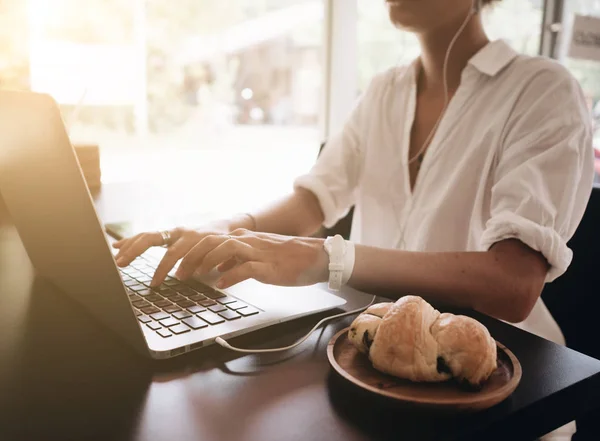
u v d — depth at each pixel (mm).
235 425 377
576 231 1046
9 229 1080
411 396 398
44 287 708
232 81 2309
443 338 417
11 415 387
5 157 543
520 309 704
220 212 2090
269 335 551
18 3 1489
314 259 666
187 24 2146
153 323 541
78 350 507
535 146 852
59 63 1747
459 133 1041
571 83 916
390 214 1191
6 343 524
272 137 2379
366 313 480
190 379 449
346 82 2252
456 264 695
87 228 447
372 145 1214
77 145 1545
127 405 404
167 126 2205
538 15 2326
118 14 1916
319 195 1131
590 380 461
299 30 2244
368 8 2244
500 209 812
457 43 1076
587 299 1032
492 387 416
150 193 1505
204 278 708
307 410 398
